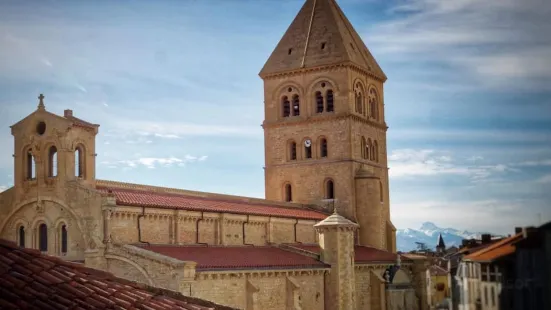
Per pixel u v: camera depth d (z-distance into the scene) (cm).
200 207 9638
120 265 7975
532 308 1717
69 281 2878
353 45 14138
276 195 14000
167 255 8188
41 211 8581
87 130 8662
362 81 14138
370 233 13362
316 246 11800
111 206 8150
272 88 14212
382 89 14925
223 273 8244
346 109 13562
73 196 8362
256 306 8669
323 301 10319
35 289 2698
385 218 14338
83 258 8219
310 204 13675
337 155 13575
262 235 10806
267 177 14112
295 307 9381
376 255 12306
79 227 8281
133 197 8850
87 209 8250
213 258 8644
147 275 7806
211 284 8125
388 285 11431
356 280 11269
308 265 9988
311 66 13812
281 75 14125
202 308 3025
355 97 13875
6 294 2558
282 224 11300
